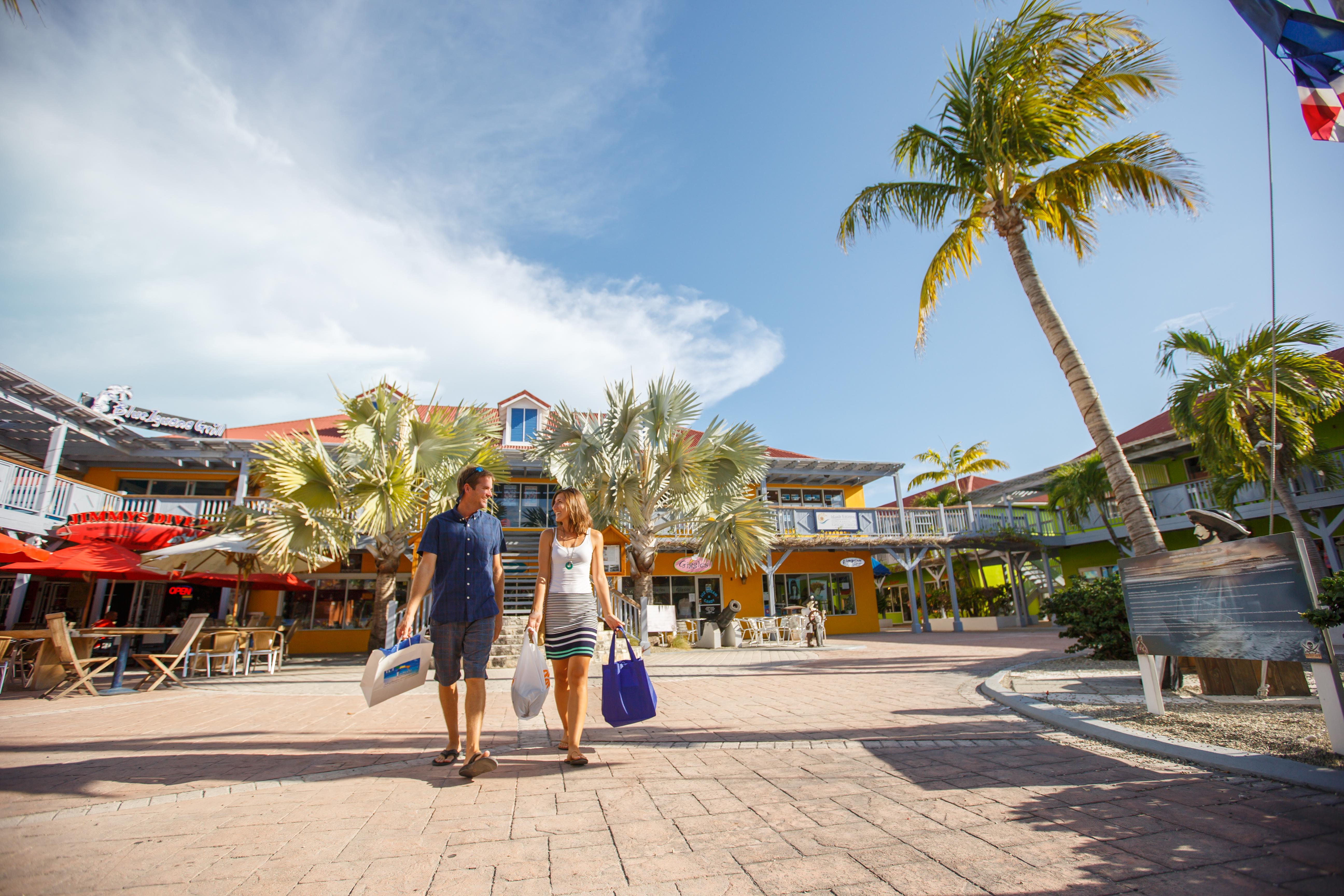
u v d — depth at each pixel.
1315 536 15.24
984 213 8.95
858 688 6.87
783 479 22.42
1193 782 3.01
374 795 3.02
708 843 2.37
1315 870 1.99
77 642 9.38
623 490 13.77
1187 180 7.78
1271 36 3.26
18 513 11.89
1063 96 8.08
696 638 17.91
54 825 2.64
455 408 14.18
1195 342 11.59
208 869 2.16
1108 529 19.20
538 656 3.44
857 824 2.55
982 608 22.45
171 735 4.79
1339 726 3.25
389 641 12.05
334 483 11.20
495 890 1.98
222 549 9.99
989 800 2.81
